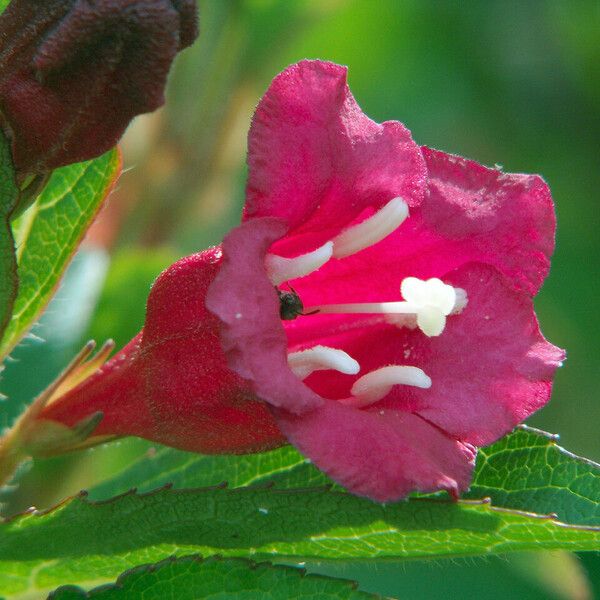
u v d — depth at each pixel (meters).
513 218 0.13
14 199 0.12
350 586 0.12
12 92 0.12
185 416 0.13
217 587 0.12
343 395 0.13
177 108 0.17
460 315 0.13
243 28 0.17
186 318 0.12
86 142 0.12
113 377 0.13
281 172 0.12
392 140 0.13
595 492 0.13
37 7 0.12
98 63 0.12
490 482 0.13
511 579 0.16
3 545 0.12
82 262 0.16
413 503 0.12
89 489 0.15
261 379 0.12
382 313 0.13
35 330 0.16
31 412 0.13
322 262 0.12
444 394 0.13
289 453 0.14
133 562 0.13
